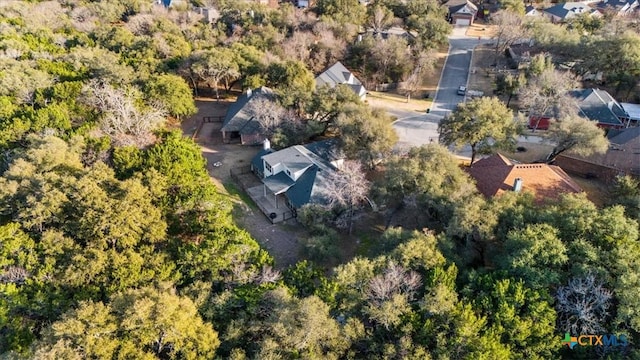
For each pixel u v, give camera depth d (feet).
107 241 118.73
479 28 394.11
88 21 319.47
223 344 94.07
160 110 191.31
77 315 84.48
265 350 86.17
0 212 123.54
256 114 197.16
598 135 164.25
